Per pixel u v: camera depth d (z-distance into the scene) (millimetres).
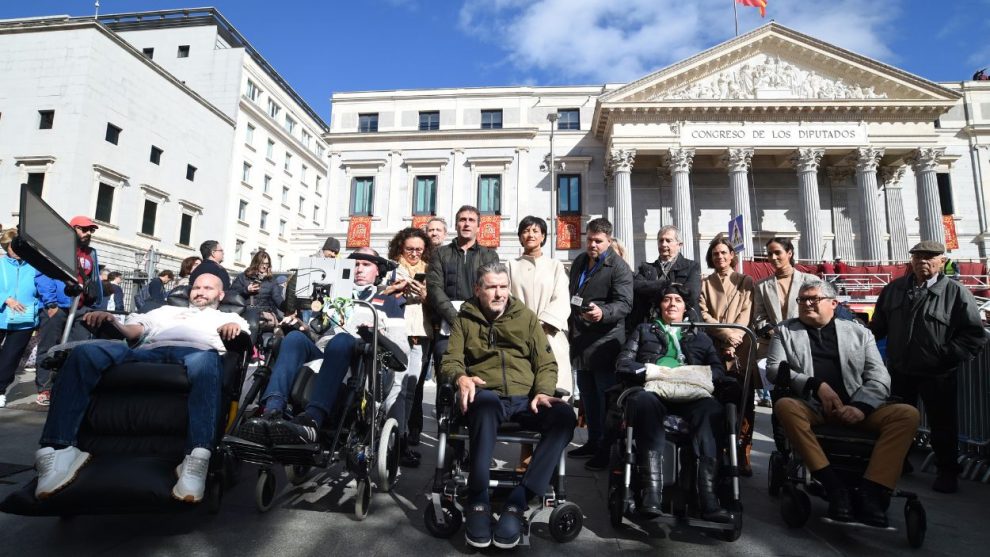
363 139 30484
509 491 3186
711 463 3004
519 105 30688
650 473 2959
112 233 27297
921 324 4309
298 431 2744
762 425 7133
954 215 28594
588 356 4609
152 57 42406
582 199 29062
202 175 34656
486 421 2875
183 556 2480
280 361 3248
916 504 2924
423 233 5156
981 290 21266
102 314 3133
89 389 2717
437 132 29812
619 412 3373
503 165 29562
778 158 28625
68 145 25672
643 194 29031
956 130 29484
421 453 4918
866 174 25672
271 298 7168
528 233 4324
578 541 2898
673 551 2779
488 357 3316
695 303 4648
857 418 3195
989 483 4488
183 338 3299
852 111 25812
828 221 28469
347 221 29984
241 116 40375
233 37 44000
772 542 2951
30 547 2521
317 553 2578
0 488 3223
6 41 26969
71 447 2562
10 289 5805
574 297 4457
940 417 4250
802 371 3662
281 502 3342
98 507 2467
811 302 3727
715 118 26328
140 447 2783
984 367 4707
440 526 2850
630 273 4613
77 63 26391
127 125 28578
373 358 3223
